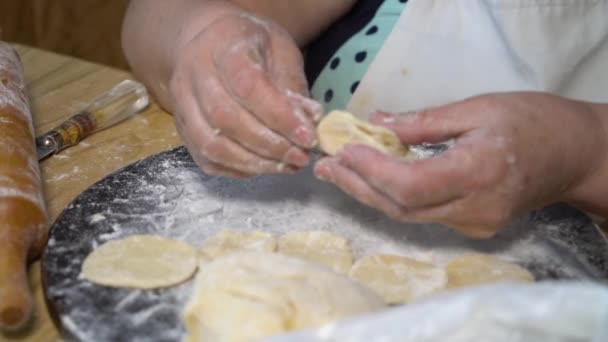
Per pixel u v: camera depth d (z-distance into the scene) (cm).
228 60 86
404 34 115
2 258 83
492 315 71
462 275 87
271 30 92
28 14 219
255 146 86
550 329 71
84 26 218
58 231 89
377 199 83
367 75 116
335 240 90
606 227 98
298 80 90
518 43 114
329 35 124
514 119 84
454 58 115
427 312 72
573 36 114
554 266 89
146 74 112
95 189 94
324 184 97
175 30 105
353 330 72
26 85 115
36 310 85
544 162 85
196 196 95
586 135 89
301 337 72
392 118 86
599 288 72
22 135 96
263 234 90
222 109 86
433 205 82
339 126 85
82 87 117
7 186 89
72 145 106
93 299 83
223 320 77
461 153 81
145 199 94
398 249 91
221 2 103
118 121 110
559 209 94
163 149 107
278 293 78
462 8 114
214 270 81
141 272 85
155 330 81
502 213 84
